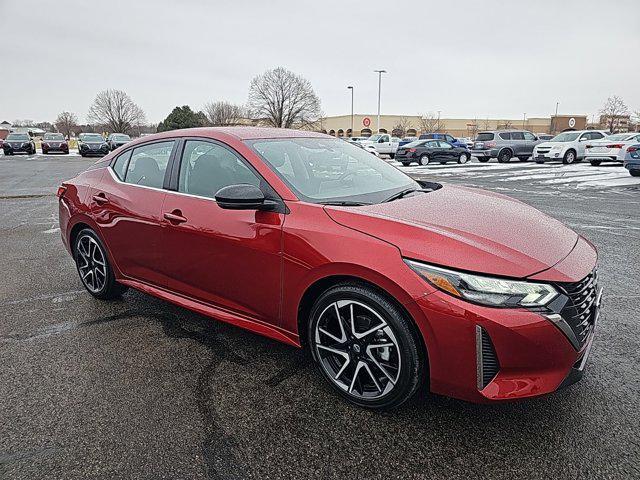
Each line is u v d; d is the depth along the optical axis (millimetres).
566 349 2080
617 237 6102
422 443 2168
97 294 3953
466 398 2121
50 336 3275
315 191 2775
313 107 60750
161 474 1991
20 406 2467
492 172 16594
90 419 2355
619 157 17422
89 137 28953
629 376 2691
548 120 85062
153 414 2395
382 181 3229
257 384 2668
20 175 15570
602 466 2006
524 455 2080
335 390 2543
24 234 6562
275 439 2209
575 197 9883
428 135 27953
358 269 2250
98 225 3666
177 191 3162
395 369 2283
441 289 2066
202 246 2918
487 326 2000
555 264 2182
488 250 2150
